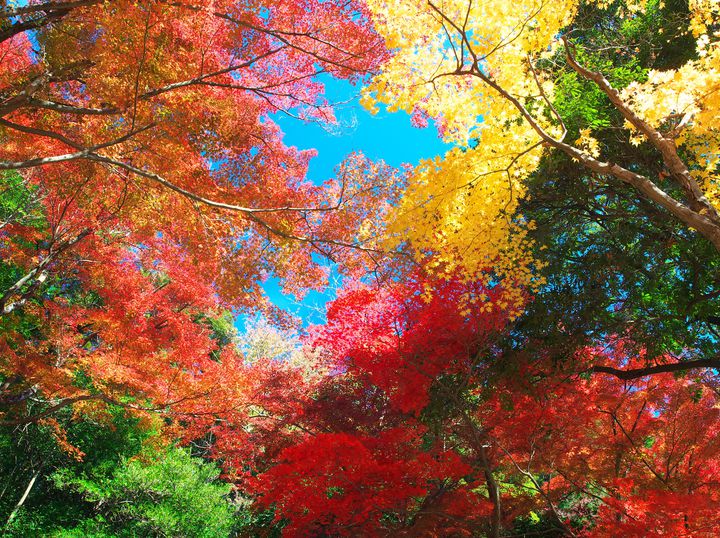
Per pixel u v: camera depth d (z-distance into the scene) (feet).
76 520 49.90
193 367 35.73
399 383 25.75
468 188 16.48
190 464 53.83
